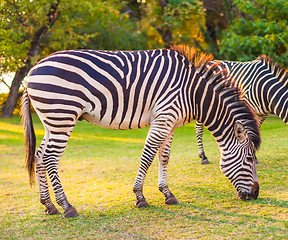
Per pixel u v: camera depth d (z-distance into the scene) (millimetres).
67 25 15719
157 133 4270
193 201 4566
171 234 3500
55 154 4098
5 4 13234
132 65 4246
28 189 5590
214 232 3471
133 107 4234
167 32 20969
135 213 4191
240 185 4387
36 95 4020
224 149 4410
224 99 4344
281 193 4605
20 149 9148
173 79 4281
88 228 3795
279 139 8289
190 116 4395
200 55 4430
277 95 5633
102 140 10578
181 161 7035
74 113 4051
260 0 11242
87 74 4074
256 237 3285
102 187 5500
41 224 3984
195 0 18375
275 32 11094
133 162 7359
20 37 14211
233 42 11734
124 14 20094
